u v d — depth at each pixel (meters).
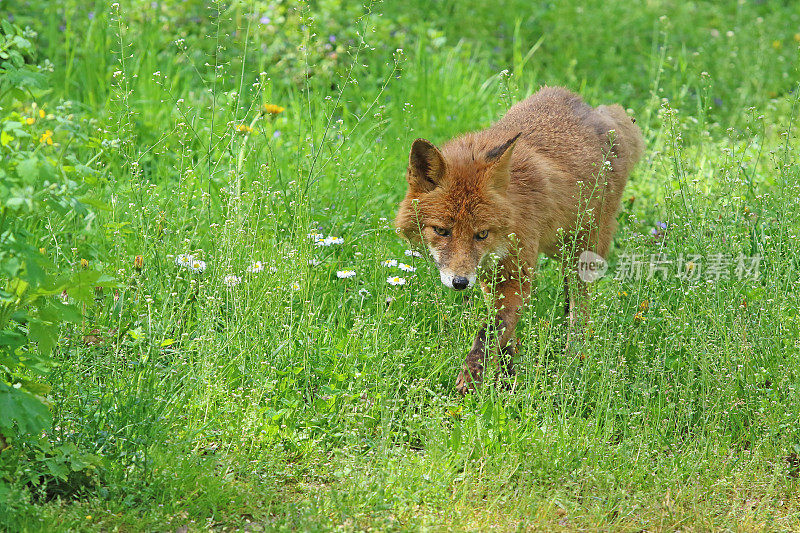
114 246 10.76
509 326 10.40
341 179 13.01
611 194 11.95
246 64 17.67
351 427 9.00
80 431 8.07
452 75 18.91
